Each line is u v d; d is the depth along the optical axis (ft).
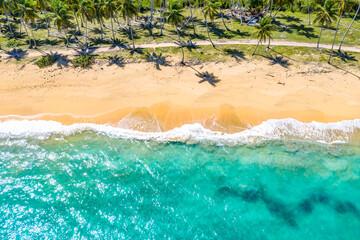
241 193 93.91
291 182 97.30
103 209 88.79
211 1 177.88
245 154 108.58
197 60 171.32
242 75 156.46
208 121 125.49
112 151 110.63
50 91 147.33
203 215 87.35
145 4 276.82
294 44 188.14
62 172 101.14
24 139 116.47
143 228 83.71
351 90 142.20
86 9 170.81
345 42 190.29
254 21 230.07
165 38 201.57
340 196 92.32
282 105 134.00
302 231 82.74
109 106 135.74
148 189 95.30
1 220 84.94
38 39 200.44
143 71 162.09
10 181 97.35
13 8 176.55
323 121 123.95
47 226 83.61
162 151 110.63
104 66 166.81
